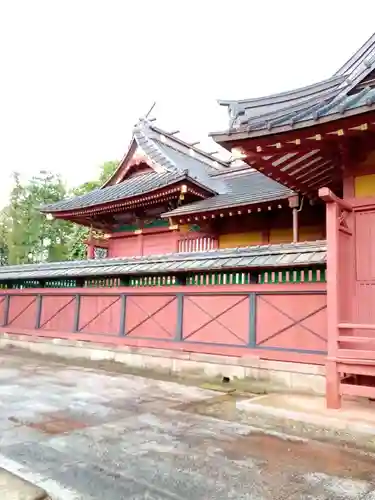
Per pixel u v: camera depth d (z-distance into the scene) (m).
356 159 6.89
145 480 3.79
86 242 17.98
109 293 11.02
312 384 7.30
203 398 7.15
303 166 7.95
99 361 10.82
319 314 7.43
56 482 3.73
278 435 5.19
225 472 4.00
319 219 13.09
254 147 6.74
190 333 9.22
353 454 4.55
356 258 6.76
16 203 33.31
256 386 7.91
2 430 5.22
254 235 14.20
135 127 19.02
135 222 17.20
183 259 9.66
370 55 7.34
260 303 8.22
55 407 6.41
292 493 3.57
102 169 36.16
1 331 13.79
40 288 13.05
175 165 16.95
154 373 9.45
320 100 7.42
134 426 5.45
